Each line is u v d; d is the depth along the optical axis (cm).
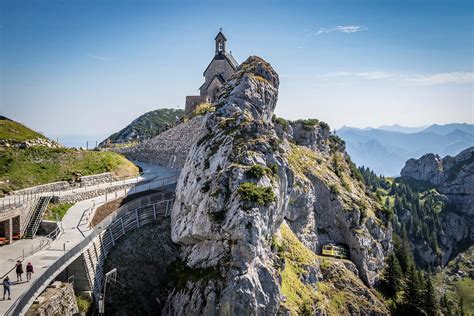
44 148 8850
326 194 11062
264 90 9538
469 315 16325
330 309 8250
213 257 6231
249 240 5941
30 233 6188
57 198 7075
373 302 9256
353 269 10019
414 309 9950
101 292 5769
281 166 7131
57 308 4619
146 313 6062
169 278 6506
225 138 7388
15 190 7238
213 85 13062
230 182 6488
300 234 9681
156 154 11462
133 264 6512
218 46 13725
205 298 5872
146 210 7512
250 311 5738
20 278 4572
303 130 13138
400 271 10919
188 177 7488
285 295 6575
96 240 6025
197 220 6531
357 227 10869
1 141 8362
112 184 8544
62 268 4844
